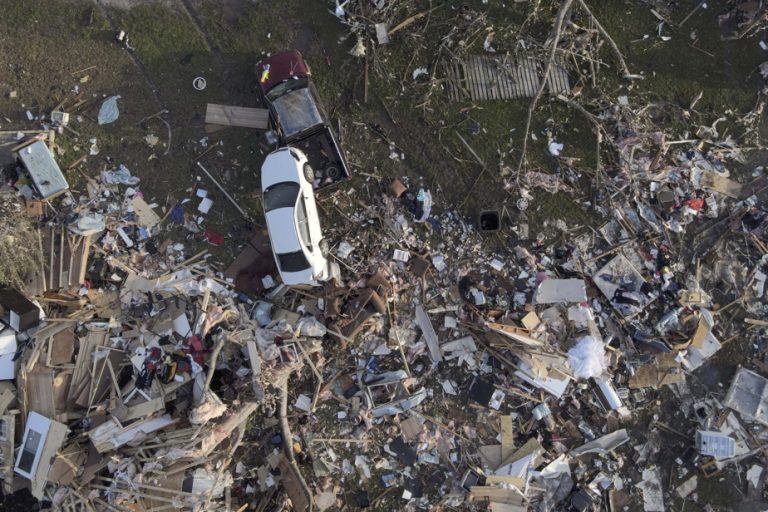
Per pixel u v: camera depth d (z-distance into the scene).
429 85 12.62
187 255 12.26
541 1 12.80
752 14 13.07
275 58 11.78
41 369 11.34
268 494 11.98
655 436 12.73
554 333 12.50
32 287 11.73
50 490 11.05
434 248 12.58
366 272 12.34
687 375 12.83
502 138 12.74
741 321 12.94
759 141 13.17
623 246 12.70
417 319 12.43
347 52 12.59
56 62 12.24
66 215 11.99
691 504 12.66
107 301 11.92
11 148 12.04
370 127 12.58
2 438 11.17
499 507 12.09
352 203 12.49
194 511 10.92
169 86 12.40
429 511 12.28
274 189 11.50
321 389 12.22
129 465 11.06
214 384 11.70
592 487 12.49
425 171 12.67
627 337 12.67
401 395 12.30
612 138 12.80
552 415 12.54
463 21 12.66
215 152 12.40
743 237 12.98
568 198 12.77
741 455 12.75
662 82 13.05
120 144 12.27
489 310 12.38
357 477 12.28
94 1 12.34
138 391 11.40
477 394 12.42
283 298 12.27
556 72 12.81
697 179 12.93
